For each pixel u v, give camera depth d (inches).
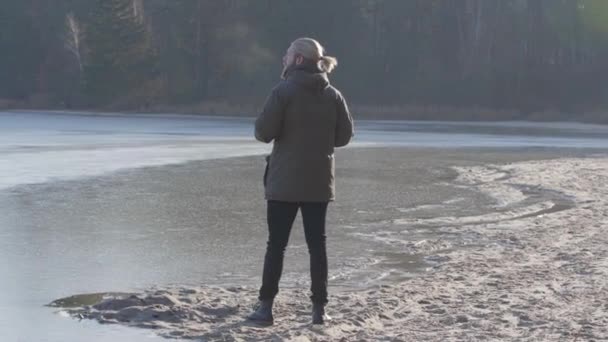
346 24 3472.0
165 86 3651.6
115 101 3582.7
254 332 292.4
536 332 284.2
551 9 3314.5
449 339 277.6
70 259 444.8
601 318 302.2
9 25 4013.3
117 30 3545.8
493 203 704.4
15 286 375.2
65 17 3976.4
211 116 3102.9
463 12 3432.6
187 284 386.6
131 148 1336.1
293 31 3479.3
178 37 3661.4
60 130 1937.7
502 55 3336.6
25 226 558.6
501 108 3142.2
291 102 289.0
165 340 283.4
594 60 3208.7
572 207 676.7
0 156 1144.8
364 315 309.7
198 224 575.5
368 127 2338.8
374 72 3400.6
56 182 836.0
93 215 613.0
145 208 653.9
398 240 514.9
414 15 3459.6
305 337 280.7
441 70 3371.1
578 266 408.2
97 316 314.7
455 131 2112.5
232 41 3550.7
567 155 1270.9
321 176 293.0
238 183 842.2
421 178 916.6
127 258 450.3
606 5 3218.5
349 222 592.1
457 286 366.6
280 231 298.8
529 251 462.3
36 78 3978.8
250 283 390.9
